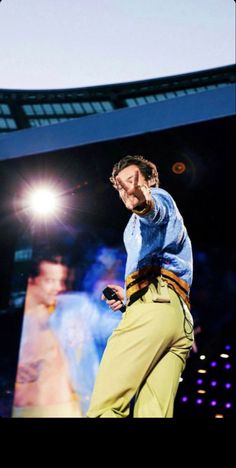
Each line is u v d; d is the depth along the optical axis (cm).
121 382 140
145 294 149
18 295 525
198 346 444
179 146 504
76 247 529
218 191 509
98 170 533
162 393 143
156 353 143
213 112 477
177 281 151
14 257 541
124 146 514
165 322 144
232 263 481
